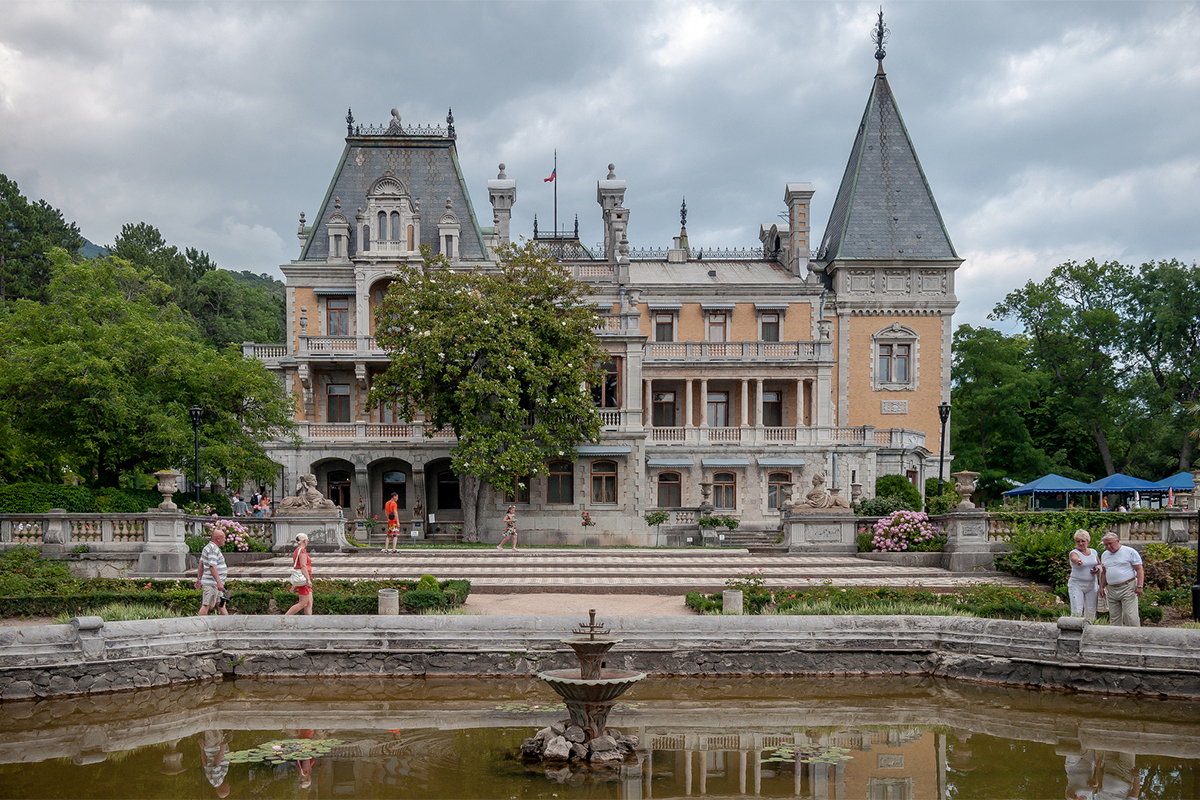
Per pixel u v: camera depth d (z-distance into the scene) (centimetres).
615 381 4797
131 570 2770
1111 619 1778
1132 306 6606
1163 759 1293
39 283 6469
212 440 3588
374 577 2697
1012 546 2862
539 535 4509
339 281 5362
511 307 4112
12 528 2792
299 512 3384
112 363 3328
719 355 5341
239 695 1650
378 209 5288
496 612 2158
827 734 1427
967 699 1639
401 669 1767
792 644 1806
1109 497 6109
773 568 2917
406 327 4128
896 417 5947
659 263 6341
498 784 1170
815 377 5312
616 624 1800
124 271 3825
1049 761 1289
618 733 1363
